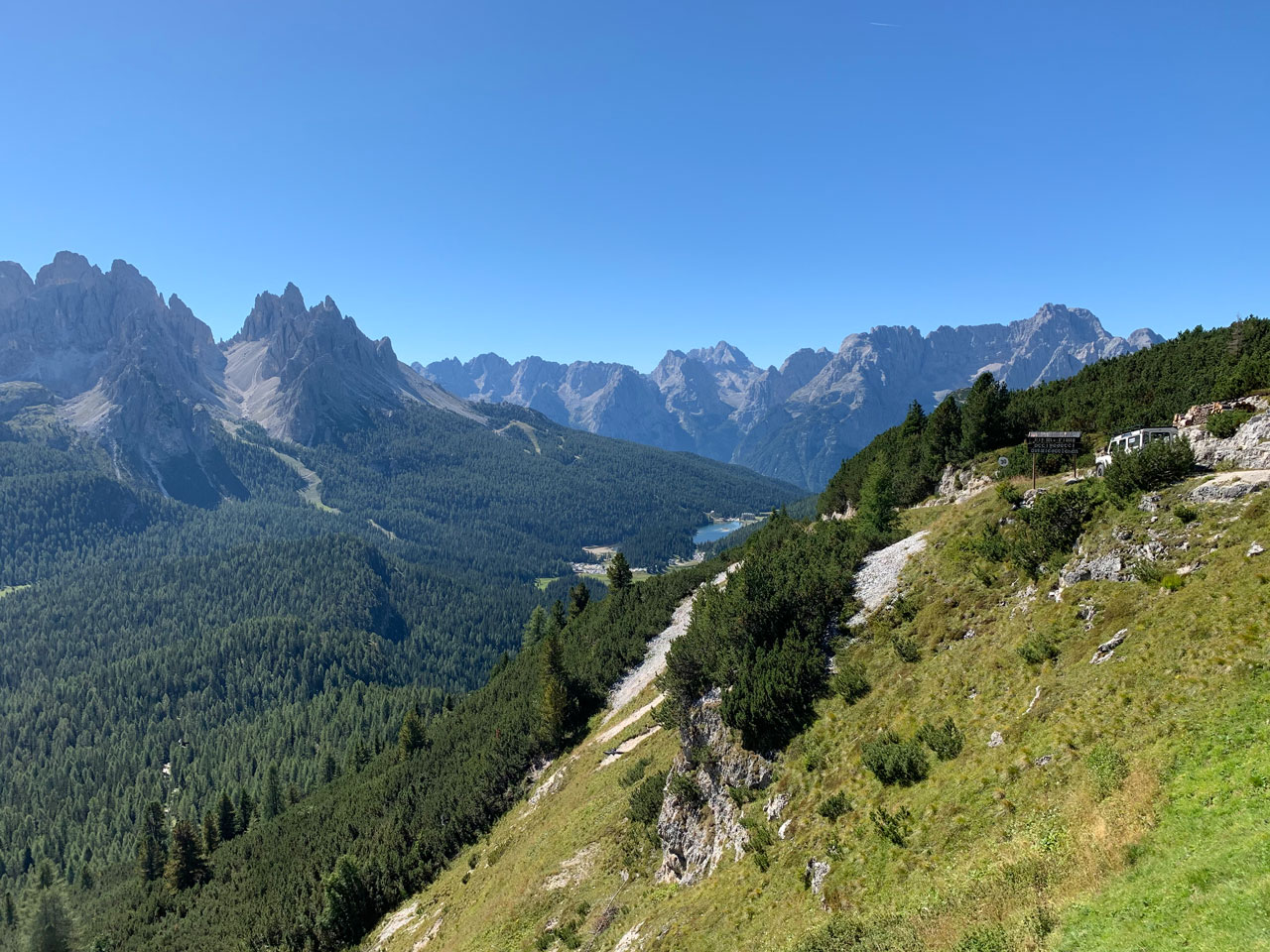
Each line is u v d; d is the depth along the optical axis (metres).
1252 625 22.33
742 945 26.81
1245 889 14.16
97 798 180.00
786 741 34.97
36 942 113.31
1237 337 60.03
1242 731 19.36
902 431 87.75
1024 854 20.55
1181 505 29.19
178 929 95.75
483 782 79.50
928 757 27.97
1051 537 33.41
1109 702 23.88
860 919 22.53
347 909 73.00
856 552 46.69
